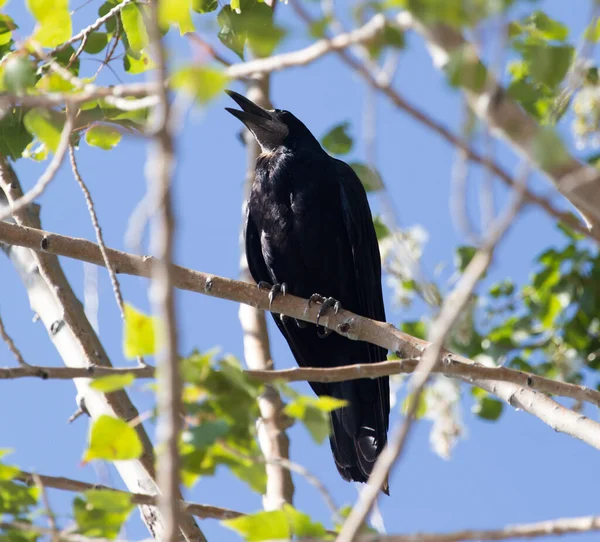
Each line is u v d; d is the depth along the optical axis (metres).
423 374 5.11
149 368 6.47
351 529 4.94
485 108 5.11
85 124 8.41
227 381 6.07
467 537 5.59
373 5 5.21
